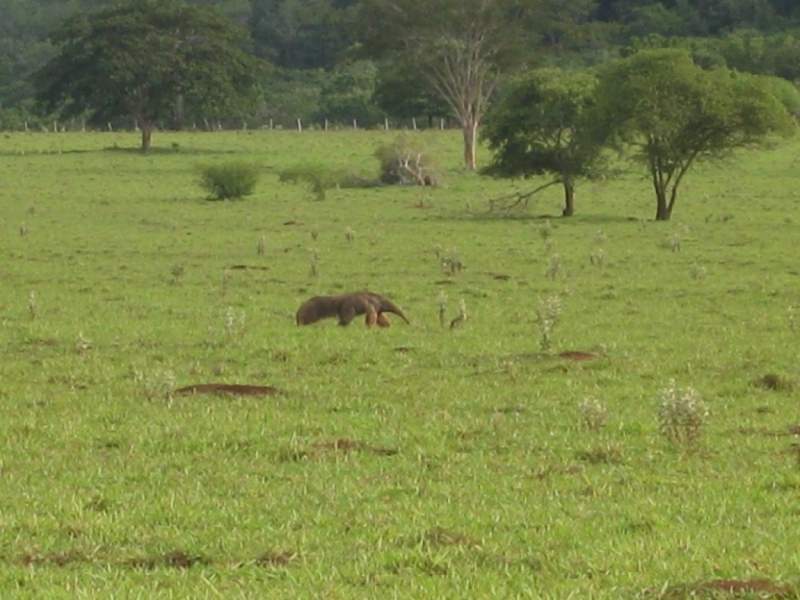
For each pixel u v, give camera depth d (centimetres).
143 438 3009
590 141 10062
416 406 3438
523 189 13412
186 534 2238
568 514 2362
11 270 6938
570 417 3284
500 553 2100
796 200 11644
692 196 12275
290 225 9888
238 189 12481
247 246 8300
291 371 4003
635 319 5175
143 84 18925
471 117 16038
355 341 4525
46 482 2625
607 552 2092
